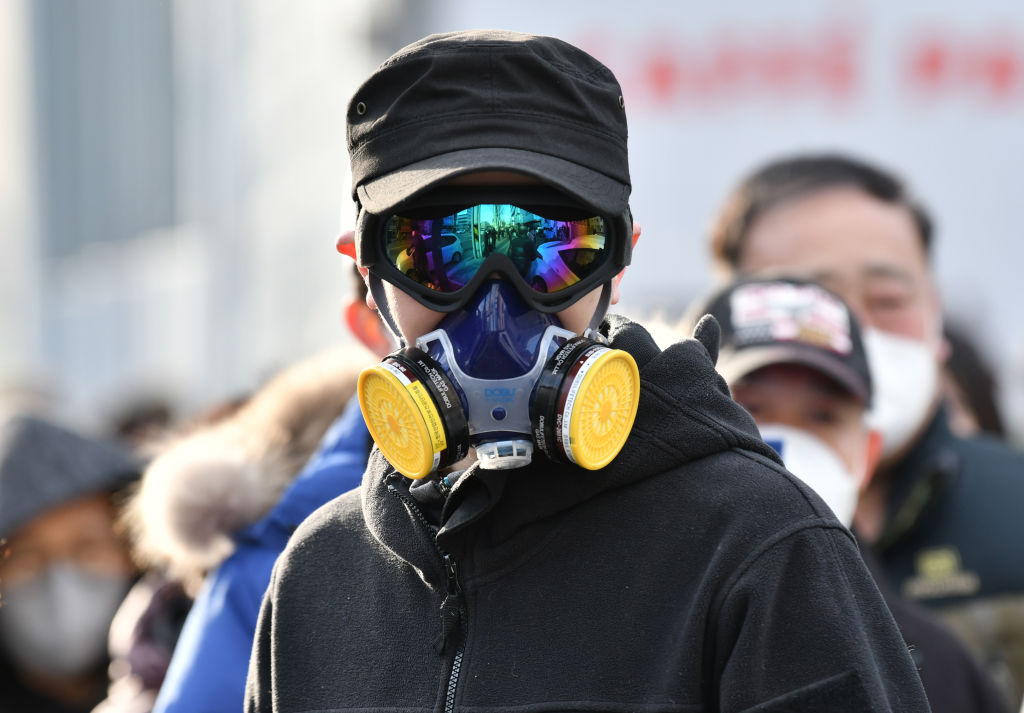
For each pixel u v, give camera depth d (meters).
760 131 15.65
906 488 9.41
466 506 4.57
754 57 15.67
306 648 5.02
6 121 35.66
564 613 4.46
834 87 15.52
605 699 4.31
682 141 15.85
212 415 9.50
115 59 31.77
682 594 4.33
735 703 4.15
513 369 4.41
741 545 4.28
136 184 30.45
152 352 28.67
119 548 9.75
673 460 4.48
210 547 6.90
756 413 7.62
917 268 9.74
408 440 4.46
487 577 4.61
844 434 7.64
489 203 4.45
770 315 7.71
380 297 4.79
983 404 12.59
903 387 9.27
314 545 5.22
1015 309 15.23
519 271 4.46
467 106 4.35
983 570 9.23
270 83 23.42
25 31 35.38
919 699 4.22
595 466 4.32
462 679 4.53
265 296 23.41
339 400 7.77
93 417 30.58
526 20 16.36
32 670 9.71
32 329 34.94
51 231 35.38
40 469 9.48
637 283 15.98
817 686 4.07
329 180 21.78
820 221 9.69
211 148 25.30
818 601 4.17
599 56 16.05
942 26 15.24
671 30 15.83
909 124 15.35
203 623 6.68
